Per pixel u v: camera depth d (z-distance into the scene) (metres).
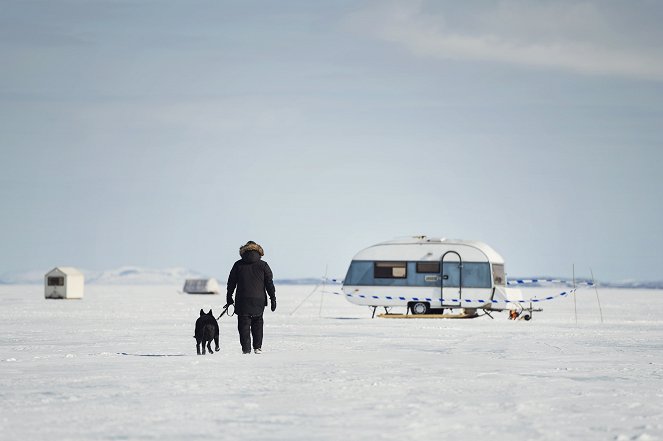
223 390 23.19
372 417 18.78
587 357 34.97
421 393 22.80
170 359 32.41
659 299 186.75
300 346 40.16
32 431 16.94
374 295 76.12
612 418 18.89
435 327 59.47
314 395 22.27
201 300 146.62
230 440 16.08
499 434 16.84
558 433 16.98
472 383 25.16
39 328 56.53
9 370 28.56
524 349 39.41
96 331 53.12
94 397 21.81
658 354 36.66
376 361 32.06
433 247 75.38
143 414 19.05
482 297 74.00
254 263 34.06
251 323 34.56
